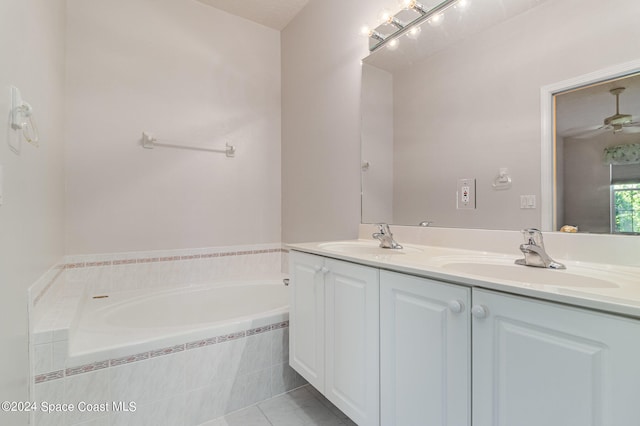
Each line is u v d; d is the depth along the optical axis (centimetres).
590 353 62
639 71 94
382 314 108
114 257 208
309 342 147
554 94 113
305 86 248
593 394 62
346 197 208
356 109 201
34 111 123
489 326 78
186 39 236
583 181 105
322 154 229
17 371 98
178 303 211
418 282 96
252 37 266
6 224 89
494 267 112
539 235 105
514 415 74
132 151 214
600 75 102
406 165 170
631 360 57
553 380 67
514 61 125
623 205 97
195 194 239
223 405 154
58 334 119
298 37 256
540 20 117
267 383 168
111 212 207
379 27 182
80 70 197
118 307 181
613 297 62
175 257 230
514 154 125
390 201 178
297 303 157
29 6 117
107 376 128
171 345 142
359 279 118
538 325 70
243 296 233
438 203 154
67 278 193
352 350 121
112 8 207
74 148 195
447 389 88
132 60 214
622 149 97
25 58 112
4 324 86
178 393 143
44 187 139
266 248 272
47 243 144
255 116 267
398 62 174
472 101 140
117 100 209
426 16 156
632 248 95
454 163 147
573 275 93
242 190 261
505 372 75
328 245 161
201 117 242
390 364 105
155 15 223
